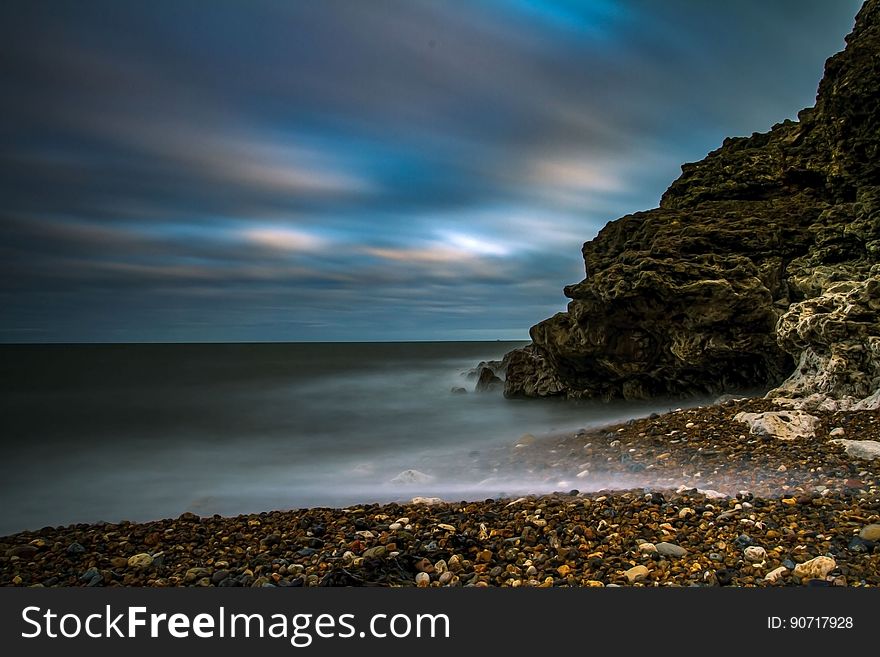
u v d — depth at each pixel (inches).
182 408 1039.6
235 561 240.7
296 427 813.9
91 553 259.3
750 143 882.8
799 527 233.0
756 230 714.8
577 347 839.7
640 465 379.9
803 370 560.1
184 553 255.0
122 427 819.4
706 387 775.7
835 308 530.0
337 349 6717.5
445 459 517.3
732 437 410.0
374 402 1114.1
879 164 642.2
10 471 542.0
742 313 676.7
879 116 636.7
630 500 288.2
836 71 695.7
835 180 702.5
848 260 632.4
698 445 405.1
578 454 444.5
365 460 555.2
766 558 209.0
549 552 227.3
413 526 268.4
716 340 697.6
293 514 309.0
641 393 852.6
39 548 266.5
